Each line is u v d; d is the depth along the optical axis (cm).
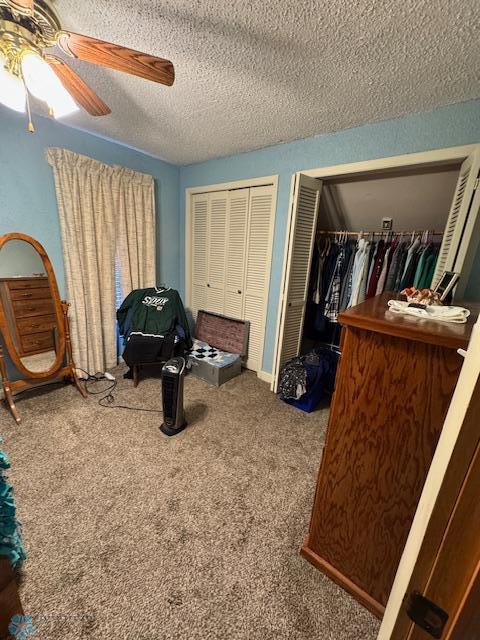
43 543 118
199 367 274
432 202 223
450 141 161
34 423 194
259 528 129
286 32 110
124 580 106
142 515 132
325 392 250
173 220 321
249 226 268
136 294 264
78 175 227
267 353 277
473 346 36
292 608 100
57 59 103
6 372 199
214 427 201
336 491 102
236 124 197
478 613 32
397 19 100
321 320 288
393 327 77
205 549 119
